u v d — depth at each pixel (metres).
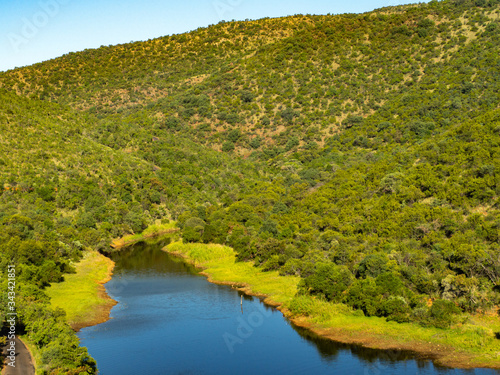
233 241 92.00
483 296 50.75
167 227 122.44
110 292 68.50
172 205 131.38
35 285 58.88
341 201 100.00
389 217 81.19
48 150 131.62
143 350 45.81
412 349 44.94
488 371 39.97
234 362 42.56
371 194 100.31
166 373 40.12
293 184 133.88
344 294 56.97
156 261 90.56
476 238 65.00
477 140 100.44
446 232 71.31
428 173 92.50
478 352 43.12
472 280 51.72
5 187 109.94
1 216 94.50
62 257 80.19
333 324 51.78
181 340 48.72
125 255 96.19
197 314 57.41
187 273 80.38
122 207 118.19
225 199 132.25
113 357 44.47
